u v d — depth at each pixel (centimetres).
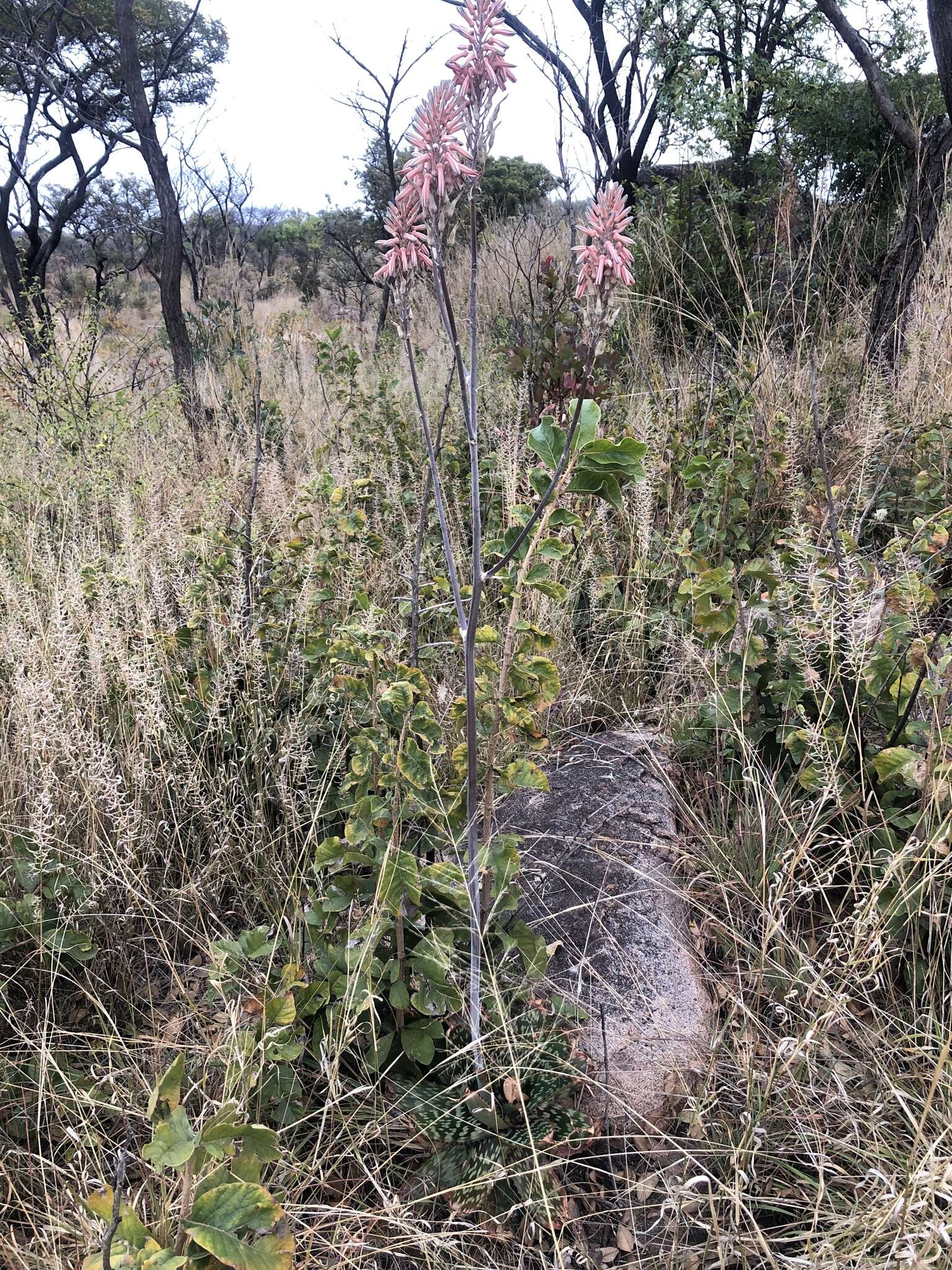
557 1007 211
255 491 396
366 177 1182
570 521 180
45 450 498
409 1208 184
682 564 346
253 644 288
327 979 200
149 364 766
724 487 358
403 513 394
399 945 201
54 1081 208
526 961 206
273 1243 145
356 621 227
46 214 1145
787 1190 186
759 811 255
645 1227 186
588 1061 205
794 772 269
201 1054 208
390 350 729
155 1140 144
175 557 339
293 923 233
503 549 200
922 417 433
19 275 1062
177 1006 237
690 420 437
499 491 412
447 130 146
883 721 250
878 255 612
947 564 308
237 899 260
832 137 883
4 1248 168
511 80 146
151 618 309
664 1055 207
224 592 314
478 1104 185
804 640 253
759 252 627
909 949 216
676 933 236
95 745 250
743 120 879
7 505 441
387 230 167
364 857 206
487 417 482
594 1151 199
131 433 541
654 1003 217
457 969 209
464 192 161
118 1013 236
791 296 541
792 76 905
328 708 290
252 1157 156
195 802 263
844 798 241
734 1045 210
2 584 312
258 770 276
